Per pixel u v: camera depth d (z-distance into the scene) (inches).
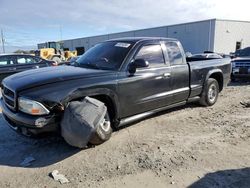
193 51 1237.1
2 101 176.4
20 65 417.1
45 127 143.2
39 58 442.0
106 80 167.0
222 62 280.1
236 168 141.8
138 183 128.4
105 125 171.0
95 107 154.9
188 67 230.7
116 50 192.9
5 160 152.5
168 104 217.2
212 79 266.7
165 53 211.6
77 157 154.9
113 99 171.0
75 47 2369.6
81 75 162.6
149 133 193.0
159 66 203.3
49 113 144.0
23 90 147.7
